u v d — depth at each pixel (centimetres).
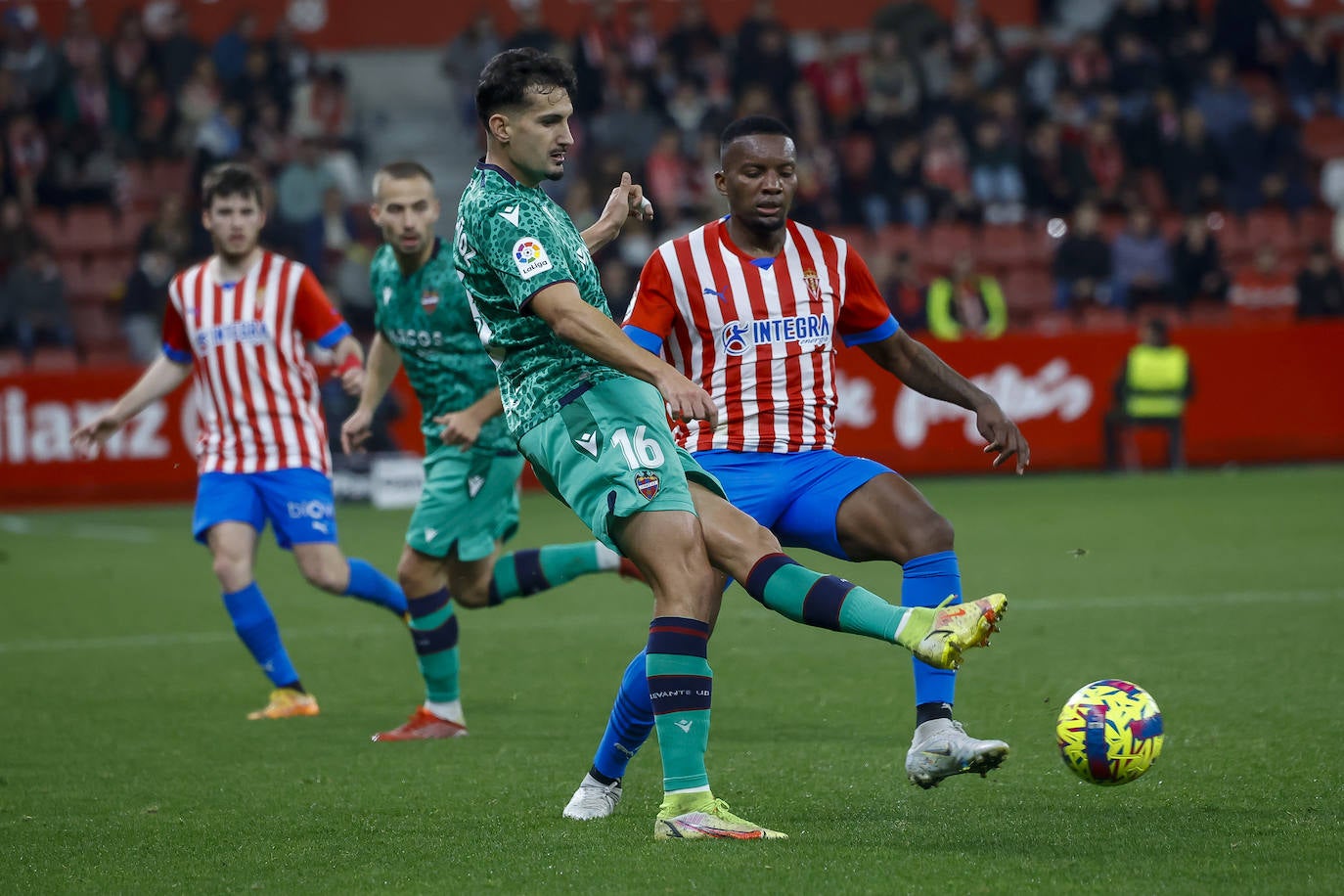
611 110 7006
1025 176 7131
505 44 7419
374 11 8194
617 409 1455
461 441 2053
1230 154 7356
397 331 2192
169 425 5650
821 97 7281
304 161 6588
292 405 2408
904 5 7619
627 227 6444
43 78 7081
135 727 2192
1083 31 8031
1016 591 3262
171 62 7100
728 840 1427
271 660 2286
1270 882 1256
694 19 7412
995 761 1407
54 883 1365
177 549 4484
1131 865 1319
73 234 6875
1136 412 5825
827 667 2505
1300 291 6431
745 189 1652
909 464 5859
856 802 1608
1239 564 3541
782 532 1673
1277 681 2245
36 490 5544
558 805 1638
